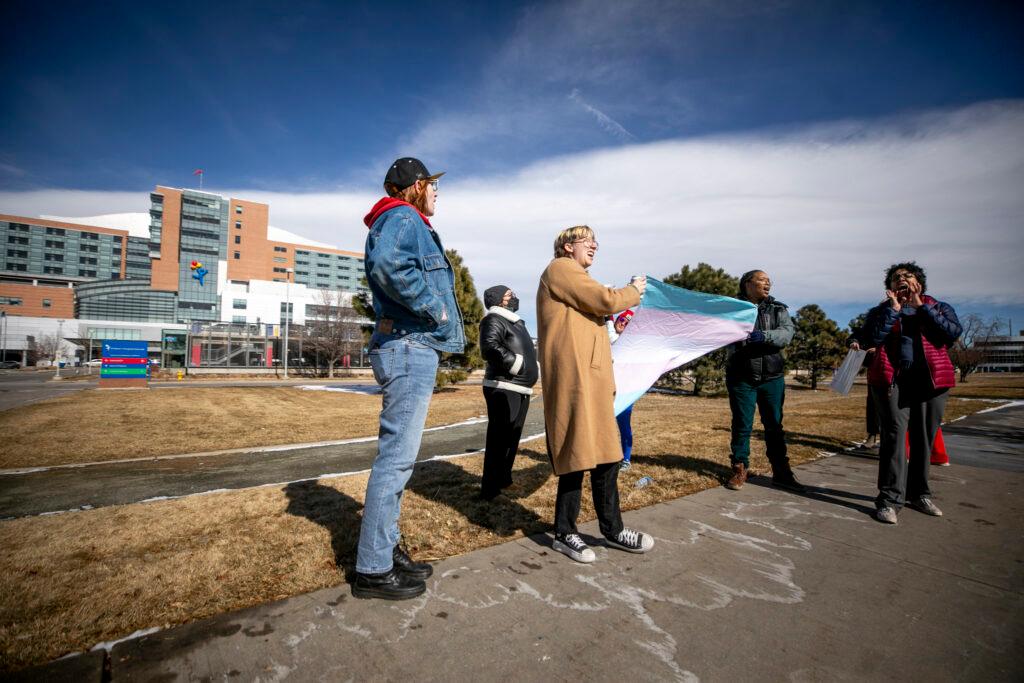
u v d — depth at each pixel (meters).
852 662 1.55
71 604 1.89
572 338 2.46
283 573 2.18
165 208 81.19
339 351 39.81
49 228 102.44
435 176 2.31
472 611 1.86
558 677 1.46
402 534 2.68
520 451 5.55
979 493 3.64
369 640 1.66
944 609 1.90
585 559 2.32
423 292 2.01
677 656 1.58
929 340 3.09
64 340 69.69
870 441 5.73
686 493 3.59
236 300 73.44
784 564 2.33
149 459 5.43
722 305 3.78
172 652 1.58
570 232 2.72
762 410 3.79
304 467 4.93
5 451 5.93
